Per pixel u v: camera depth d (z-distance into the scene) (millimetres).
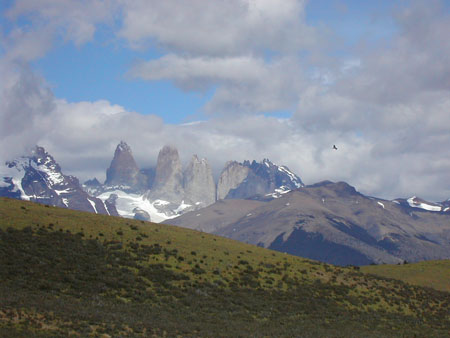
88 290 65062
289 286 82188
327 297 81438
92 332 50812
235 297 73812
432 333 74500
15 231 76938
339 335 65312
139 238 85750
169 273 75500
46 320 51531
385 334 70000
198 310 66812
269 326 65562
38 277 65188
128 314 59188
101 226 87500
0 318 50250
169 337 54062
